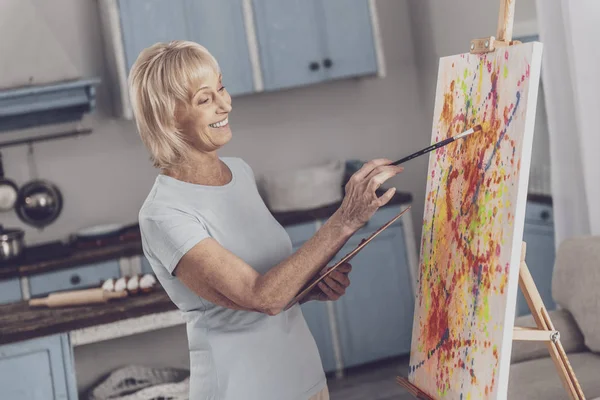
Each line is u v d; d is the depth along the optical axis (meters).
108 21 4.21
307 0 4.42
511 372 2.66
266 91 4.57
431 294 1.87
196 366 1.90
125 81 4.20
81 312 2.86
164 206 1.80
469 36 4.32
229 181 1.91
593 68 2.96
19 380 2.76
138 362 3.68
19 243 4.07
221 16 4.30
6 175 4.44
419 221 5.04
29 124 4.33
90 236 4.28
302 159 4.88
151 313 2.82
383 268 4.41
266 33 4.37
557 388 2.46
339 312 4.35
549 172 3.57
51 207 4.47
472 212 1.67
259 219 1.90
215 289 1.76
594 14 2.94
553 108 3.16
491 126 1.62
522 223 1.50
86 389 3.61
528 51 1.50
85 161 4.54
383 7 4.96
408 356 4.54
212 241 1.75
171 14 4.23
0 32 4.39
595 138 3.00
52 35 4.47
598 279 2.65
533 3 3.63
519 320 2.83
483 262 1.61
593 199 3.03
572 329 2.79
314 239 1.68
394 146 5.02
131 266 4.09
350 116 4.94
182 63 1.74
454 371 1.72
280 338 1.89
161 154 1.81
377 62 4.54
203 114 1.77
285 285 1.68
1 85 4.42
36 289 3.96
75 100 4.14
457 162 1.77
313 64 4.44
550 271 3.55
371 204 1.63
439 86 1.90
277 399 1.87
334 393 4.14
